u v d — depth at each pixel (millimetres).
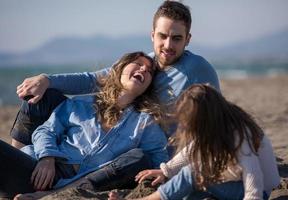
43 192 4312
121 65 4723
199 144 3596
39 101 4762
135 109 4715
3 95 23109
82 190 4258
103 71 5031
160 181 4176
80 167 4543
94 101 4809
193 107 3584
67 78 4891
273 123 9711
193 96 3604
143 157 4496
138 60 4734
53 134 4652
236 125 3602
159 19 4734
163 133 4695
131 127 4656
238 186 3768
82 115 4738
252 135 3639
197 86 3672
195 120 3576
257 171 3586
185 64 4750
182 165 4074
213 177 3682
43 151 4445
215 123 3574
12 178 4312
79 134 4660
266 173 3840
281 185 4555
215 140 3572
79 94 4988
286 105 13453
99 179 4406
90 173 4512
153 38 4902
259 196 3549
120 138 4621
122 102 4691
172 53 4723
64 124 4773
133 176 4473
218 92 3693
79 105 4805
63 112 4812
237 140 3590
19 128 4852
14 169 4297
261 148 3791
